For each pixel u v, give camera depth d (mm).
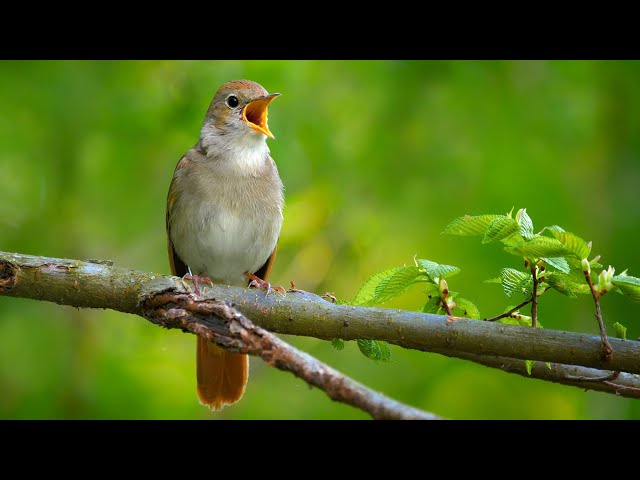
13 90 10672
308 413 10555
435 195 11070
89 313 10672
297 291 6668
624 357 5516
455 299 6133
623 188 11172
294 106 11320
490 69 11438
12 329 10375
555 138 11180
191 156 9023
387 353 6273
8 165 10898
